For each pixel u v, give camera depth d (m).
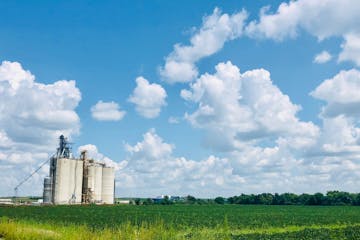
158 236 32.84
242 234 52.22
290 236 49.22
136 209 137.25
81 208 129.50
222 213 112.69
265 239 46.22
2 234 40.09
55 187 159.25
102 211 113.81
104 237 32.94
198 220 78.88
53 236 36.03
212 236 35.69
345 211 128.38
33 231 38.75
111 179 182.38
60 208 127.88
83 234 33.69
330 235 50.38
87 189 169.50
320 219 84.06
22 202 167.38
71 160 164.12
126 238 32.44
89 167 171.00
